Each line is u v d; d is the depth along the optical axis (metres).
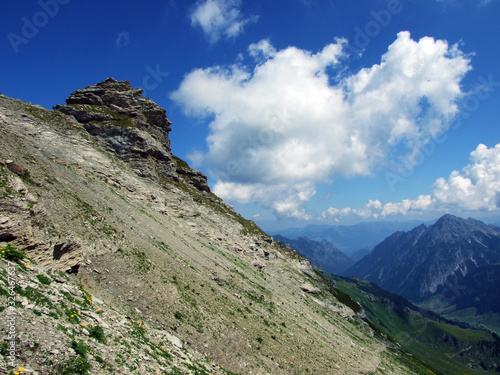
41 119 82.56
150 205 86.81
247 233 117.62
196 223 98.75
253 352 42.34
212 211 113.62
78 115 102.94
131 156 102.44
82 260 37.50
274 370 41.25
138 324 32.72
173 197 102.69
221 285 60.97
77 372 19.34
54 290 26.39
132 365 23.53
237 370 37.03
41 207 37.12
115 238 47.41
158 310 38.69
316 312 93.19
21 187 35.78
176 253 61.28
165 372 25.70
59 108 102.25
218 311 47.44
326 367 50.38
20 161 48.47
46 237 33.47
